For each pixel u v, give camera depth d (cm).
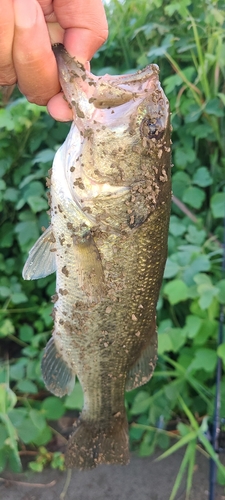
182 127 51
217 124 50
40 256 27
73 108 22
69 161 24
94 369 29
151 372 31
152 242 26
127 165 24
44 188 55
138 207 25
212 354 43
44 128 54
